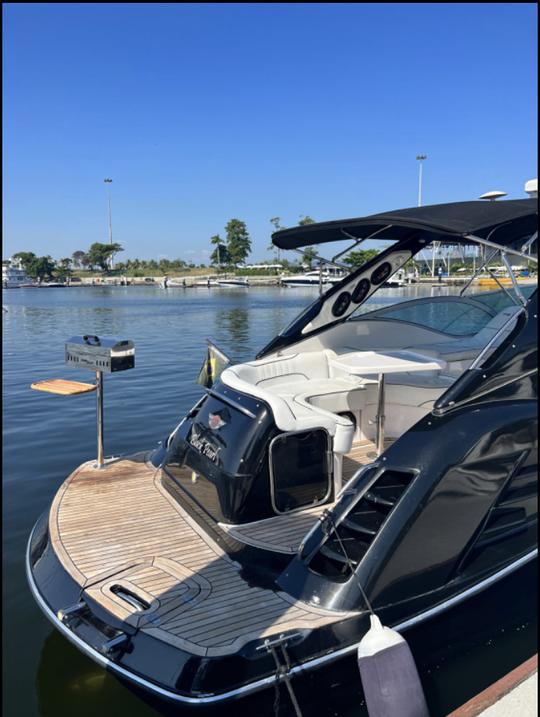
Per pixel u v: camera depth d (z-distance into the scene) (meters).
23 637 3.65
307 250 5.20
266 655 2.55
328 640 2.67
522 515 3.32
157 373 12.43
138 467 4.93
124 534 3.66
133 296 55.94
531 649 3.12
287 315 28.61
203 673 2.48
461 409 3.21
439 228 3.51
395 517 2.92
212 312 31.25
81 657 3.44
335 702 2.68
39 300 49.06
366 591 2.81
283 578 3.05
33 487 6.03
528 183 5.03
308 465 3.75
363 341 5.47
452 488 3.02
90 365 4.83
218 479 3.61
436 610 2.91
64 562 3.32
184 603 2.90
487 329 5.68
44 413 8.99
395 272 5.40
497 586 3.14
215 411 3.96
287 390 4.60
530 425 3.28
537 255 3.48
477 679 2.92
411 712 2.38
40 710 3.00
